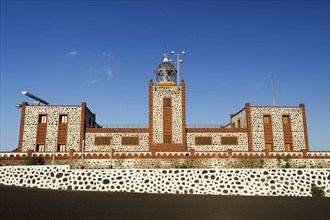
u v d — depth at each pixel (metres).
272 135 33.41
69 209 11.96
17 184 19.03
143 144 32.59
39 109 32.50
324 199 16.94
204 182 19.14
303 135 33.53
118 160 27.19
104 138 32.59
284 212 12.27
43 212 11.16
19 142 31.45
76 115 32.66
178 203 14.48
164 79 36.06
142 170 19.33
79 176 19.09
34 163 26.11
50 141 31.80
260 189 18.92
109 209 12.27
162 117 32.59
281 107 34.22
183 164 27.58
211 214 11.63
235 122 38.41
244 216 11.33
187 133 33.00
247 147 33.19
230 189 18.95
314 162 27.86
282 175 19.14
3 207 11.80
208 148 32.84
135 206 13.23
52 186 18.91
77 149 31.81
